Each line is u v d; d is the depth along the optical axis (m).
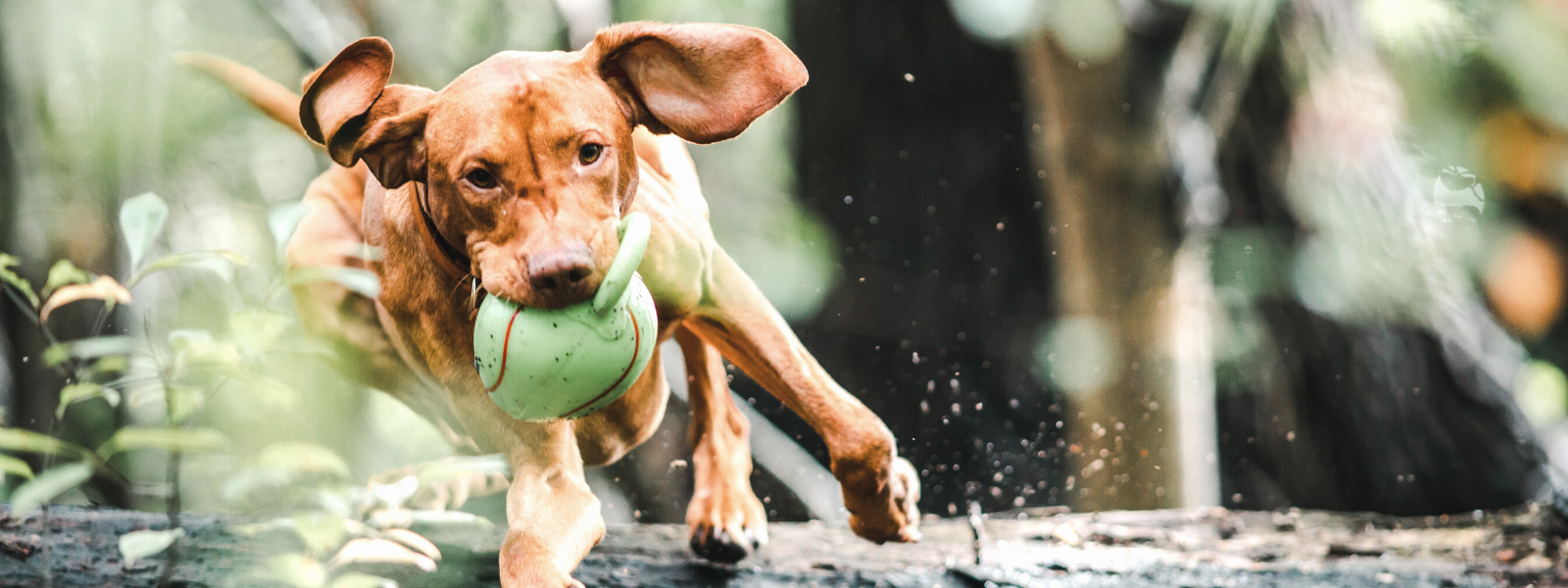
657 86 3.09
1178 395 7.92
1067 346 7.98
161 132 9.58
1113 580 3.81
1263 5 6.86
